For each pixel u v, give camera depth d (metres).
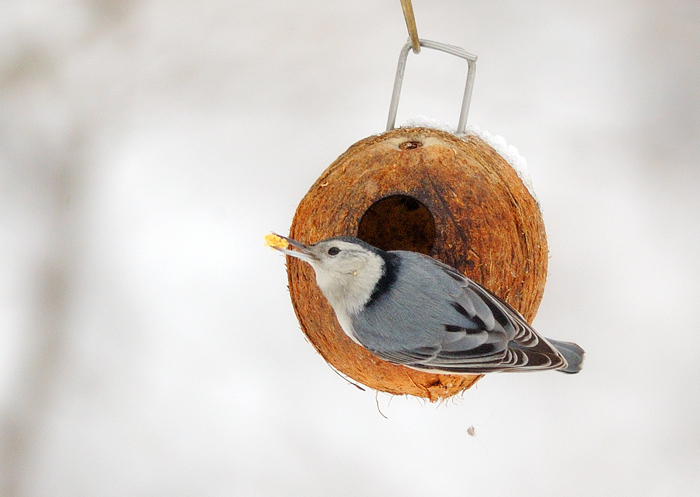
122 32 10.79
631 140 10.26
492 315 5.93
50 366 10.02
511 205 6.44
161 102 10.69
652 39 10.69
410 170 6.42
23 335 10.12
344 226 6.45
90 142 10.60
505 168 6.71
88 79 10.69
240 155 10.48
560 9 10.84
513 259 6.37
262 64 10.73
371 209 6.72
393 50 10.62
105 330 10.21
